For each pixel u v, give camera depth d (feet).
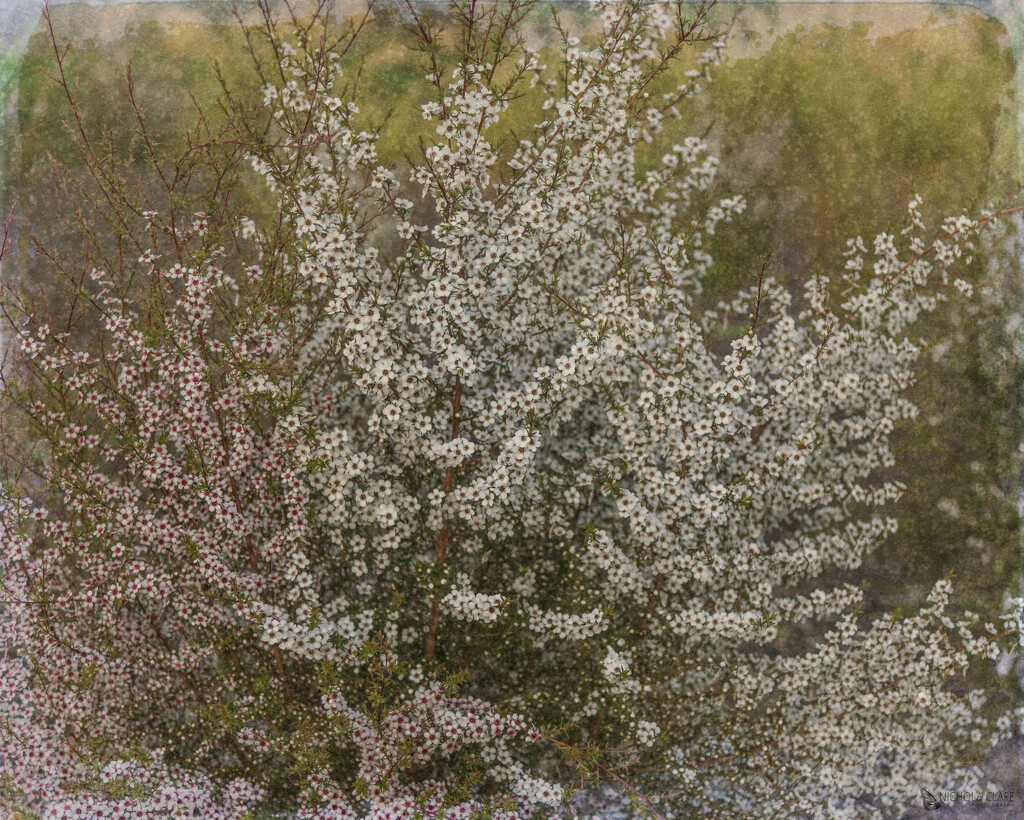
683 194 11.82
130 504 10.66
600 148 10.27
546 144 9.80
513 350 10.85
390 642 10.81
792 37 14.82
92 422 12.23
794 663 11.20
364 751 10.34
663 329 11.57
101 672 11.09
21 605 10.80
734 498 10.15
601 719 11.44
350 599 12.00
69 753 10.68
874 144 14.69
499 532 10.96
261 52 14.46
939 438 14.14
